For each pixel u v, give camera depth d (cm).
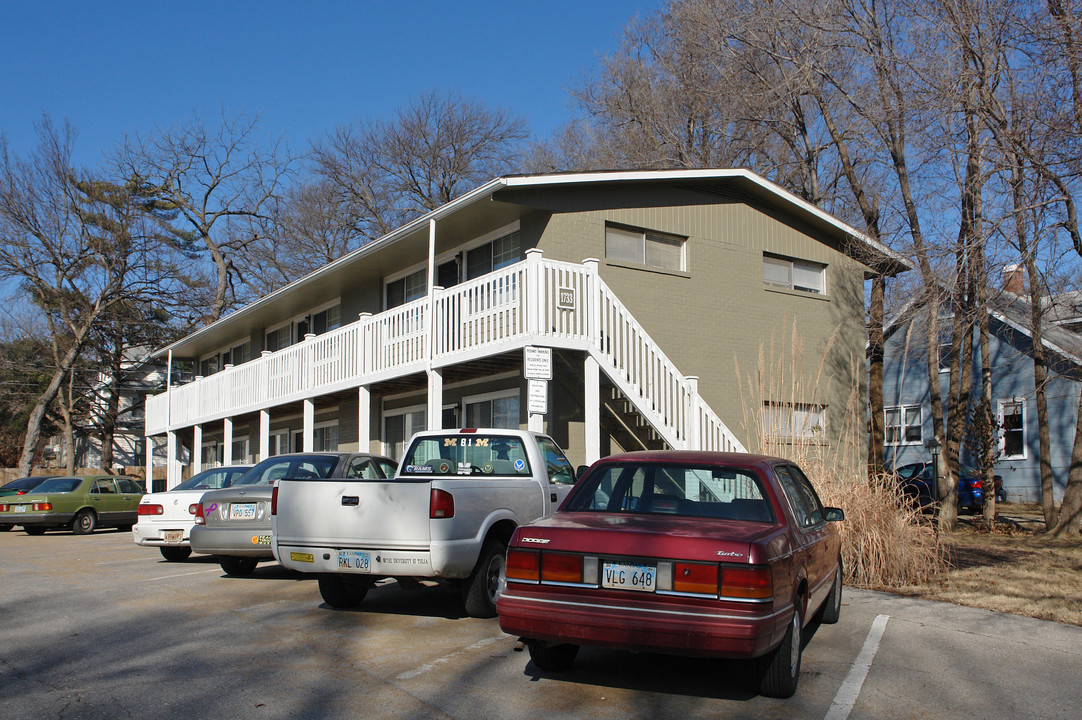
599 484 604
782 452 1086
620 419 1449
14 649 639
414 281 1902
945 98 1342
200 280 3994
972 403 2289
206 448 3325
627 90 3188
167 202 4191
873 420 1872
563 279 1234
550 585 505
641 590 484
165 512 1204
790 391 1277
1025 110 1266
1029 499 2544
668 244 1612
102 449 4241
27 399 4091
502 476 870
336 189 4338
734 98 2489
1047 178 1245
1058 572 1052
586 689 539
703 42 2588
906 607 838
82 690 529
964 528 1789
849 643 687
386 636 685
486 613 756
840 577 793
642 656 626
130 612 790
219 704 500
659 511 570
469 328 1341
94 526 2073
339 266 1911
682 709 503
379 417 1988
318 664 594
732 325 1662
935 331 1612
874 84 1623
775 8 1955
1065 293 1656
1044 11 1278
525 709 497
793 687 529
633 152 3145
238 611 794
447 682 551
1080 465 1523
